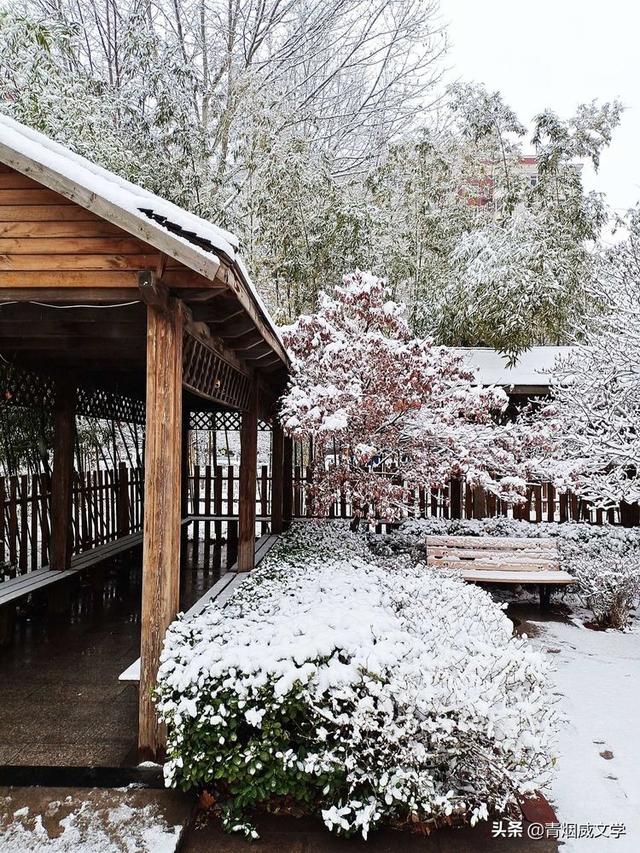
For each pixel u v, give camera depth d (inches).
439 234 553.0
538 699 118.8
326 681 113.3
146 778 124.3
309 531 326.6
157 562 132.8
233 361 210.7
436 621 148.9
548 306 442.3
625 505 358.0
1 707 158.2
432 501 380.8
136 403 401.1
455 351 428.1
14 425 297.3
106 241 129.0
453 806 112.3
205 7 629.6
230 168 589.0
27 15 390.9
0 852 102.9
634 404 266.5
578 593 288.2
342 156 709.3
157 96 488.4
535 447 304.3
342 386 272.1
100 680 176.9
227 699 115.2
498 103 533.3
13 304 150.9
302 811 119.1
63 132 371.9
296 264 530.6
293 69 682.2
